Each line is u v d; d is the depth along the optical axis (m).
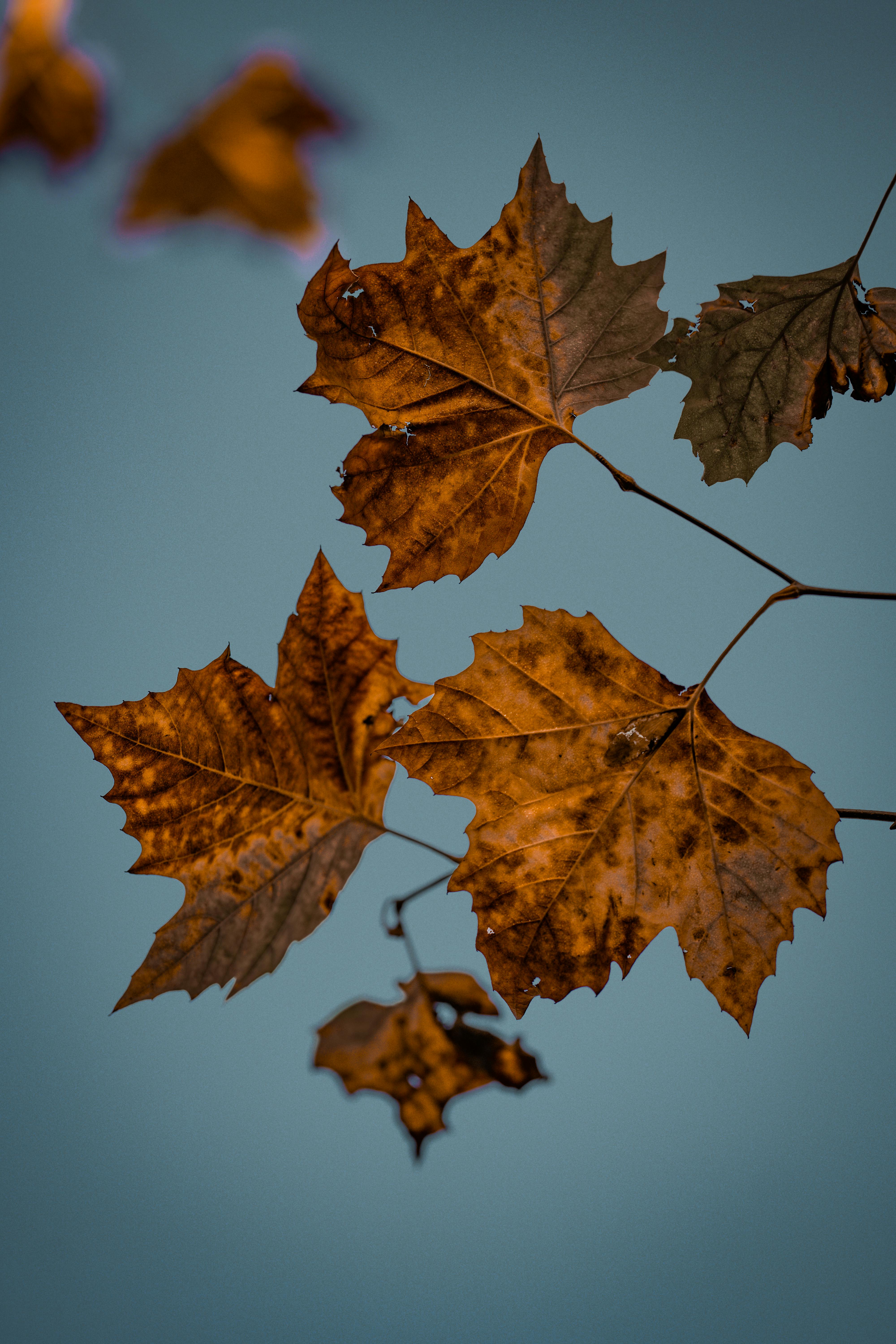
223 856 1.97
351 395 1.98
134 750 1.97
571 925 1.97
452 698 1.98
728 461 2.04
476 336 1.98
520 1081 1.93
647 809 1.98
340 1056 1.93
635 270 1.99
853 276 2.02
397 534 2.00
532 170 1.97
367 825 1.98
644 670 1.98
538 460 2.00
